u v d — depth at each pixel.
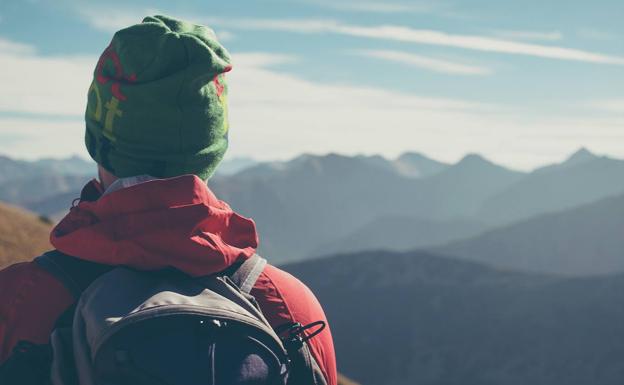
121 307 1.55
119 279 1.61
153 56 1.74
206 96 1.82
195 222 1.69
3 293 1.69
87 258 1.64
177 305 1.54
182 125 1.78
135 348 1.49
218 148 1.91
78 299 1.69
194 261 1.66
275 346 1.65
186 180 1.73
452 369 188.75
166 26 1.80
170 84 1.73
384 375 193.62
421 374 190.25
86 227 1.64
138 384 1.49
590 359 175.38
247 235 1.87
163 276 1.66
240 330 1.60
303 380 1.74
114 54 1.79
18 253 34.56
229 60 1.90
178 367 1.50
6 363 1.53
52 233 1.72
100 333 1.49
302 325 1.86
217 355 1.55
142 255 1.62
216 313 1.57
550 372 175.25
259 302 1.82
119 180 1.81
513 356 186.88
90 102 1.88
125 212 1.67
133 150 1.79
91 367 1.51
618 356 173.25
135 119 1.76
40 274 1.70
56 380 1.52
